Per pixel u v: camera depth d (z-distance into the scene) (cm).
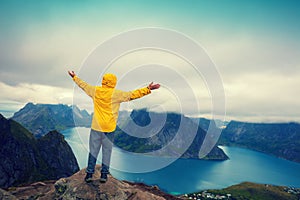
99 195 730
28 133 9294
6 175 7338
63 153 8562
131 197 775
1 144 7844
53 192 851
